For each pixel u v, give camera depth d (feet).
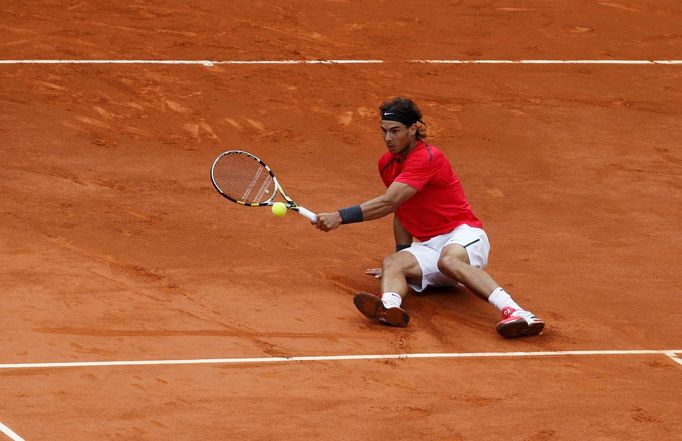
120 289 99.66
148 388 83.35
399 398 83.61
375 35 180.55
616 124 154.51
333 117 150.10
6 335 90.22
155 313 95.50
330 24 184.14
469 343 93.35
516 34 186.29
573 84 167.43
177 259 106.83
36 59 160.97
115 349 89.04
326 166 135.33
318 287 102.78
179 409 80.59
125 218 116.06
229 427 78.54
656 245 117.39
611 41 186.09
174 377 85.15
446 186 99.76
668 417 82.23
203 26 178.60
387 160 102.17
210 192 124.36
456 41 180.96
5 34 169.27
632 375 88.84
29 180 124.77
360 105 154.20
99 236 111.14
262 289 101.45
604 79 170.19
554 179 135.44
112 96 151.23
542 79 168.35
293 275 104.83
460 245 98.84
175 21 180.04
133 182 126.21
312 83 160.15
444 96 159.43
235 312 96.58
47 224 113.19
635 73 173.47
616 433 79.82
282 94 155.74
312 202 123.85
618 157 143.54
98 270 103.35
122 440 76.18
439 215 100.32
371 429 79.10
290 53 170.09
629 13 200.13
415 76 165.78
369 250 111.96
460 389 85.35
